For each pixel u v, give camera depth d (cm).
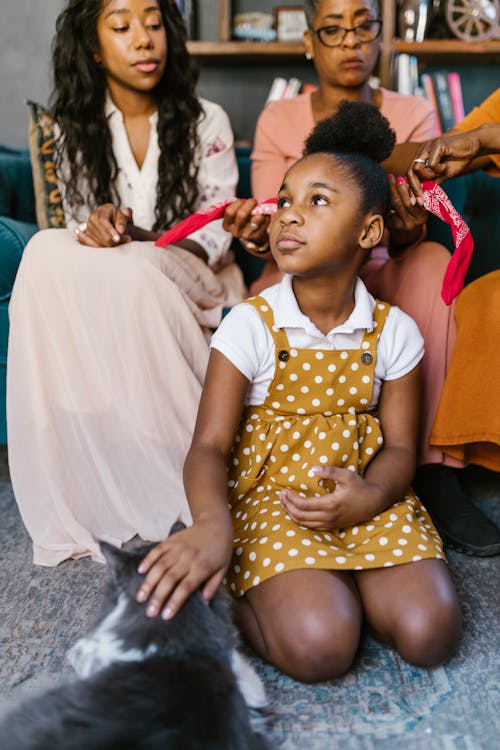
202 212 140
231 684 79
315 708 95
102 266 138
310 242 114
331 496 107
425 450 144
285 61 280
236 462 120
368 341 121
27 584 128
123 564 91
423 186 127
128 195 181
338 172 116
